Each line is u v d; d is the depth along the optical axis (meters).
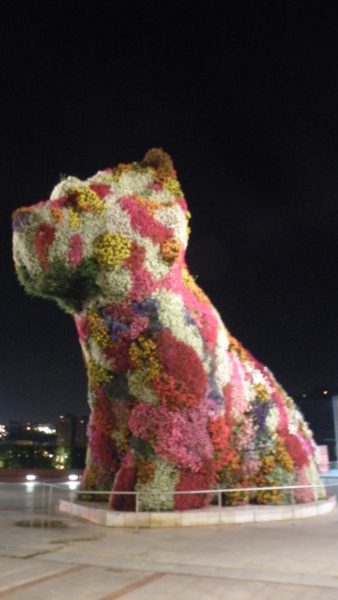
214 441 12.12
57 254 12.00
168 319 12.09
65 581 7.39
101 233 11.96
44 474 28.28
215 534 10.44
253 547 9.24
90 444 13.27
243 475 12.63
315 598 6.55
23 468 29.38
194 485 11.66
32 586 7.16
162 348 11.93
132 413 11.99
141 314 12.10
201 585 7.13
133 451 11.85
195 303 12.78
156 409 11.79
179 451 11.62
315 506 12.66
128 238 11.98
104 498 12.91
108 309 12.36
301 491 13.06
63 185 12.72
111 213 12.05
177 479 11.57
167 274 12.30
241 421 12.80
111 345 12.31
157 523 11.20
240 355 13.60
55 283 12.28
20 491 19.44
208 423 12.08
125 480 11.74
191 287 13.19
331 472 26.30
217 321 12.92
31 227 12.23
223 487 12.34
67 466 30.44
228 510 11.69
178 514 11.27
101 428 12.86
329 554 8.67
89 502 12.88
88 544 9.62
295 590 6.86
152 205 12.32
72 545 9.55
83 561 8.46
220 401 12.33
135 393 11.99
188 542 9.72
